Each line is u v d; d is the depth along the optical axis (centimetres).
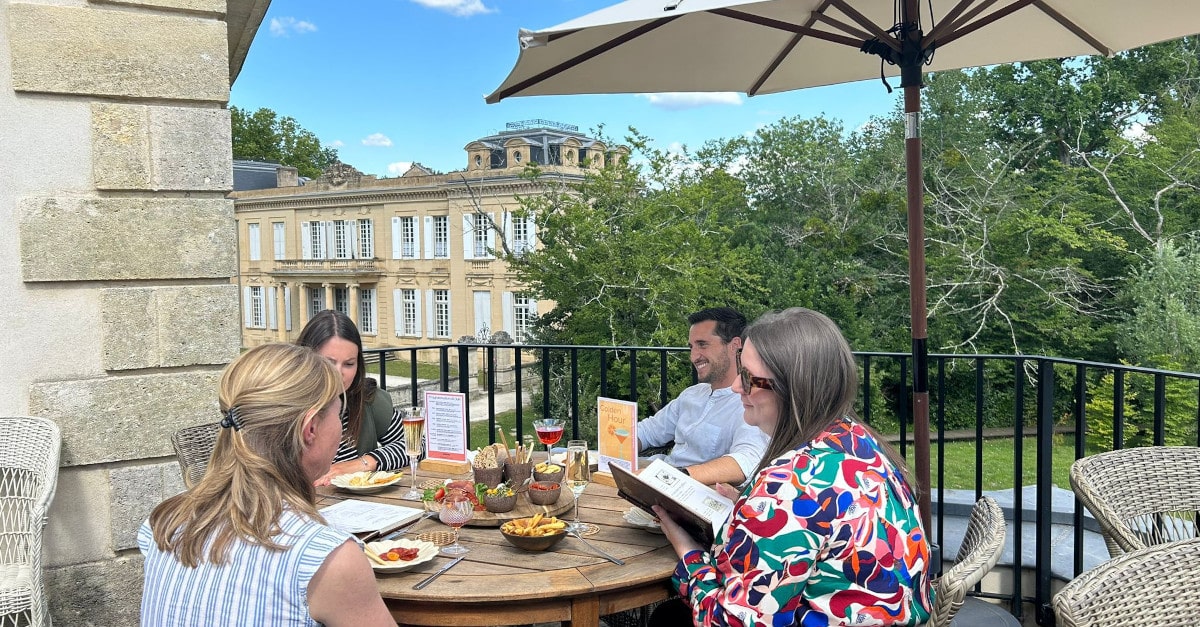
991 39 306
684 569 170
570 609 168
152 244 282
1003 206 2192
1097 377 2088
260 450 126
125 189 279
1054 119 2394
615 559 180
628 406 243
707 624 152
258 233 4609
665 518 186
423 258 3866
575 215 2133
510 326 3556
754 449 240
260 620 119
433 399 263
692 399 284
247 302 4759
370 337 4222
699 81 322
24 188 267
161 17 280
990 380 2209
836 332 159
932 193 2298
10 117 264
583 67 289
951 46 312
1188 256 2041
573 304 2150
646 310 2020
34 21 263
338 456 272
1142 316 2014
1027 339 2205
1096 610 133
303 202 4334
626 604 173
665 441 293
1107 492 212
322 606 121
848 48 317
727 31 291
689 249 2130
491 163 4028
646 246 2080
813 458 149
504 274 3534
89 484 279
